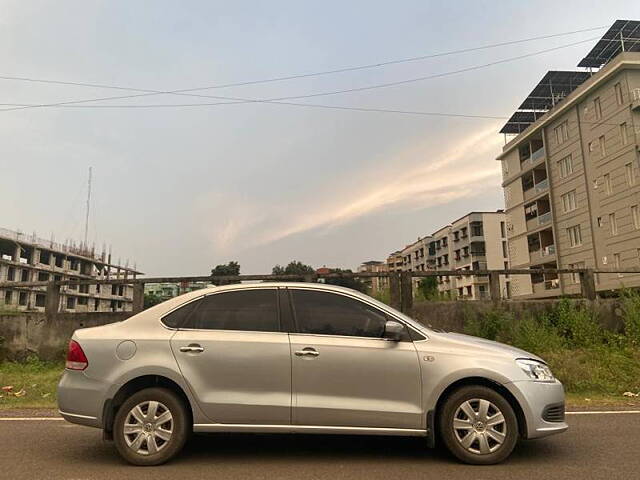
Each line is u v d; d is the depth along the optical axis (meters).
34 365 11.31
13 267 74.88
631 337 10.85
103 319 11.70
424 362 4.91
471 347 5.06
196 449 5.43
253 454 5.25
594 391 8.70
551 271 11.87
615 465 4.80
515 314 11.59
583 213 41.69
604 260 39.03
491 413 4.87
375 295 11.57
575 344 11.01
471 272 11.77
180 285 11.65
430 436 4.81
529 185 52.03
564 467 4.75
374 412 4.82
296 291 5.29
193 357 4.95
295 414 4.84
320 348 4.94
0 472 4.71
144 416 4.91
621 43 39.78
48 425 6.68
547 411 4.93
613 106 37.81
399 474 4.60
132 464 4.87
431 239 98.62
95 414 4.91
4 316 11.80
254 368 4.92
